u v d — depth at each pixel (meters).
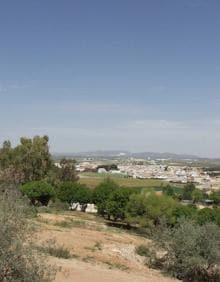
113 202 60.34
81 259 26.41
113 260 28.61
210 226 30.27
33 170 78.25
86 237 34.69
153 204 56.84
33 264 12.55
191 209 59.59
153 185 165.62
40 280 12.74
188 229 30.31
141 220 56.38
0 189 13.39
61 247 26.25
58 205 69.00
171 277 28.58
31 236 12.91
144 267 29.42
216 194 133.88
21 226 12.58
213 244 29.36
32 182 66.88
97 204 69.19
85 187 74.19
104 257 28.70
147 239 44.12
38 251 13.26
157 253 32.00
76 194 71.81
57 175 87.12
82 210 74.56
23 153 78.38
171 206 57.16
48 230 33.44
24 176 75.81
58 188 75.69
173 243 29.83
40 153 79.06
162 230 31.62
